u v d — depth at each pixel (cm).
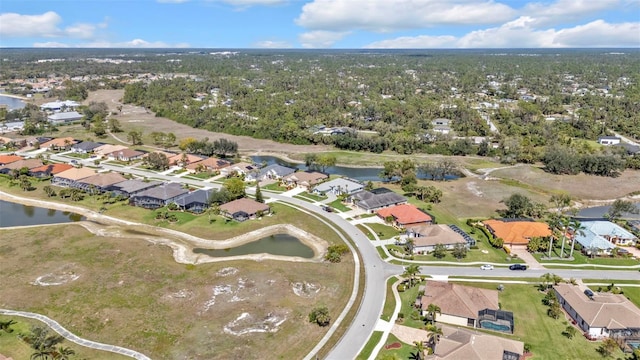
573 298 8212
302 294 8781
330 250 10425
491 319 7812
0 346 7131
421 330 7662
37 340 7031
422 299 8288
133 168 17838
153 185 15125
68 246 10869
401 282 9269
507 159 19300
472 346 6725
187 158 18338
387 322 7900
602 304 7781
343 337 7469
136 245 10988
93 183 15038
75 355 6962
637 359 6769
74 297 8612
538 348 7200
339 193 14888
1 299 8506
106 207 13600
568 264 10100
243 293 8775
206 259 10400
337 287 9075
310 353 7075
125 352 7075
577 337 7506
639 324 7506
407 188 15162
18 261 10056
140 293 8781
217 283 9169
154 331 7600
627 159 18262
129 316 8012
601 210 14288
